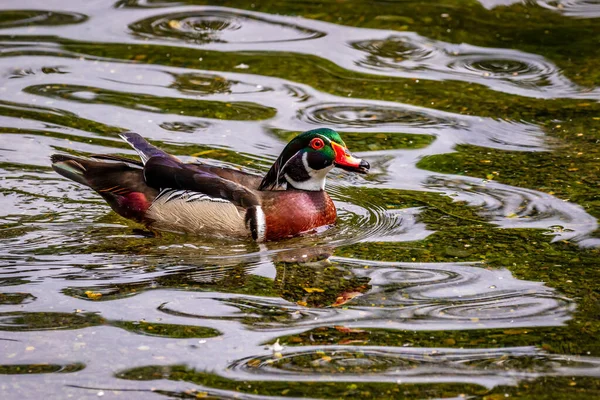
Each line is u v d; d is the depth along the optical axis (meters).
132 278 11.16
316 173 12.81
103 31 19.12
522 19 20.33
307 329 10.02
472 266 11.56
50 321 10.06
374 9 20.66
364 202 13.59
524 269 11.45
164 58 18.05
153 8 20.38
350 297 10.76
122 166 13.15
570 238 12.25
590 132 15.69
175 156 14.23
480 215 13.00
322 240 12.47
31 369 9.16
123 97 16.44
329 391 8.90
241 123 15.69
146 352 9.51
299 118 15.93
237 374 9.15
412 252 11.98
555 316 10.34
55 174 14.03
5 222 12.55
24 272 11.20
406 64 18.25
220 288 10.95
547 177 14.14
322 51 18.61
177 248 12.17
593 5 21.06
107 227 12.73
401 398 8.80
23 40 18.59
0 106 15.87
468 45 19.14
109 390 8.85
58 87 16.69
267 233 12.46
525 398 8.81
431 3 21.02
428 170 14.45
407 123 15.95
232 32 19.30
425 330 10.02
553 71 18.11
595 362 9.45
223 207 12.48
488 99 16.92
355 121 15.93
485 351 9.62
